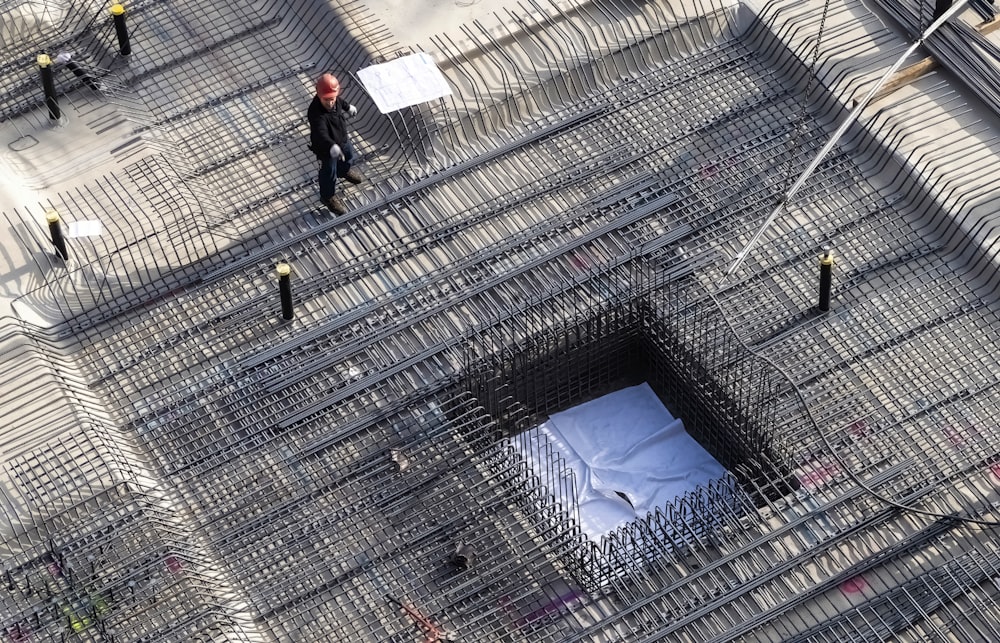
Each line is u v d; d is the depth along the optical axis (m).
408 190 19.42
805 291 18.34
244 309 18.45
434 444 17.27
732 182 19.38
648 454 18.11
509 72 20.38
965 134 19.48
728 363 17.53
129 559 16.30
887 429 17.09
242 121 20.27
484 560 16.34
